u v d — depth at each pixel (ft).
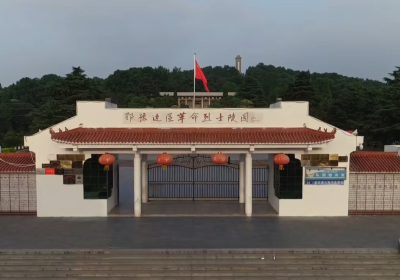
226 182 85.61
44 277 46.06
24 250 50.52
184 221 66.85
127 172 119.24
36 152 69.05
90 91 188.55
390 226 63.52
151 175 91.91
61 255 50.03
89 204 70.08
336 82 379.14
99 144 65.36
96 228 62.03
